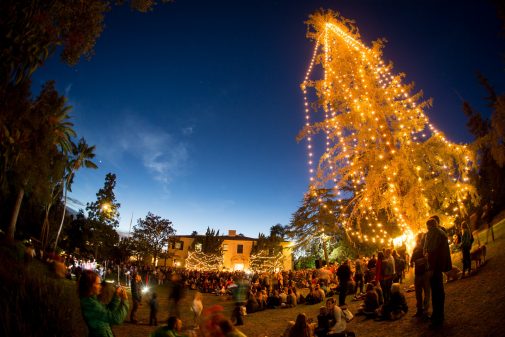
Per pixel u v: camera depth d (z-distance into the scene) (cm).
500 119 1228
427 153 1516
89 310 439
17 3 1074
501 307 718
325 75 1700
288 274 2702
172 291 964
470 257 1136
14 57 1071
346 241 3144
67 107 3656
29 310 747
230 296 2670
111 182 5653
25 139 1339
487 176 1802
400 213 1530
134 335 1249
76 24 1312
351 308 1305
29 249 1443
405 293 1203
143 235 6309
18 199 2758
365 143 1627
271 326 1360
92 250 5259
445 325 736
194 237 7244
